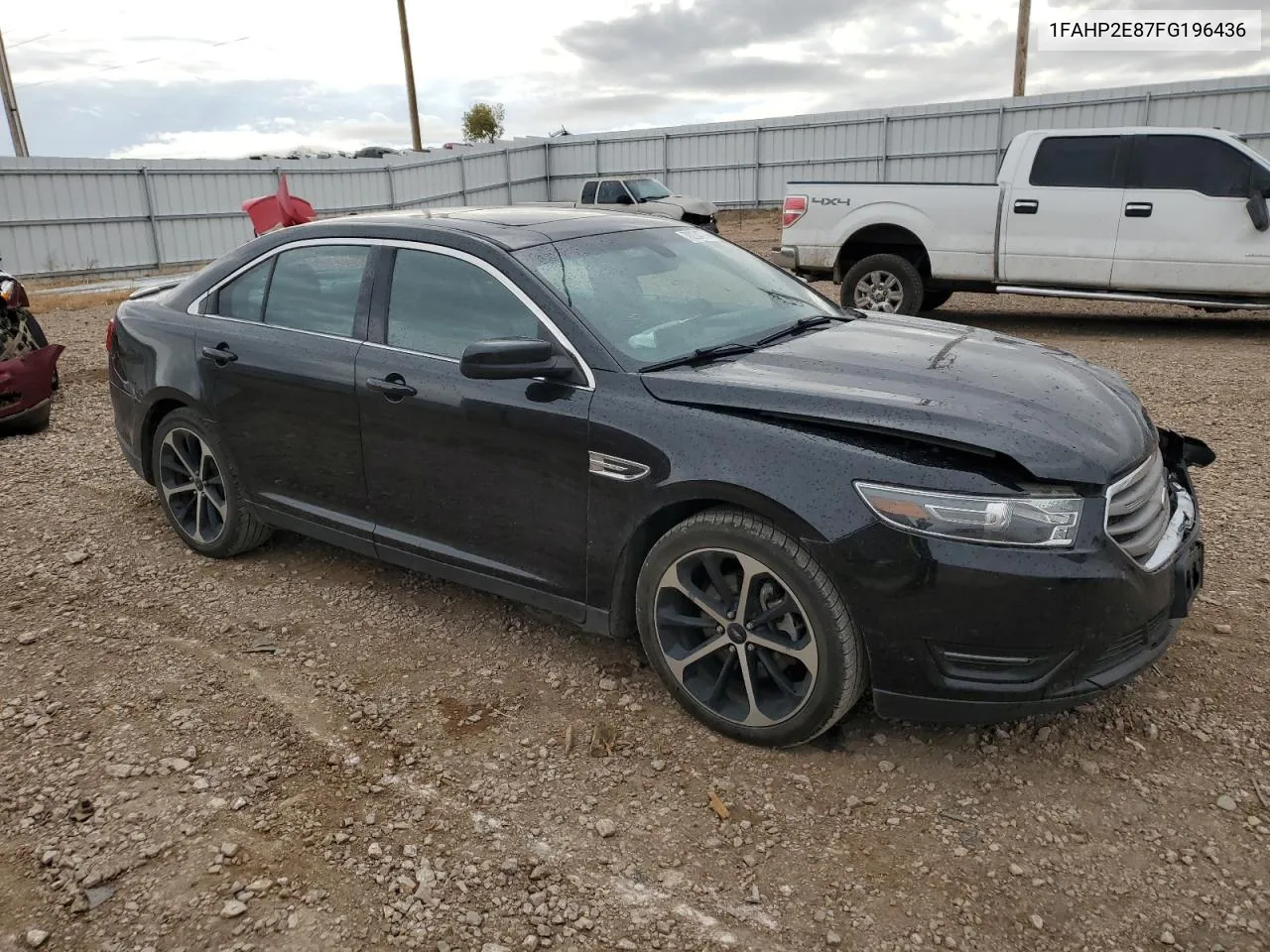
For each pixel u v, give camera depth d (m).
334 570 4.64
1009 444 2.73
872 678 2.90
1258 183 8.97
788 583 2.91
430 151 35.81
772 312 3.95
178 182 25.88
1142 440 3.06
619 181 22.17
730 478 2.94
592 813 2.88
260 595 4.39
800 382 3.11
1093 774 2.97
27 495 5.76
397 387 3.69
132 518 5.37
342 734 3.31
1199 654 3.59
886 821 2.81
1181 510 3.28
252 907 2.54
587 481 3.28
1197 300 9.47
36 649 3.93
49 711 3.46
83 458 6.50
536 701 3.48
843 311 4.29
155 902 2.56
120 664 3.79
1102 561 2.71
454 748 3.21
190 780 3.06
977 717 2.83
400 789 3.01
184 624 4.12
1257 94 23.55
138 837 2.80
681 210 21.69
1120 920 2.42
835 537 2.79
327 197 29.00
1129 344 9.70
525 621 4.08
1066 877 2.57
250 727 3.36
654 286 3.77
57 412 7.86
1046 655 2.73
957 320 11.54
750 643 3.08
